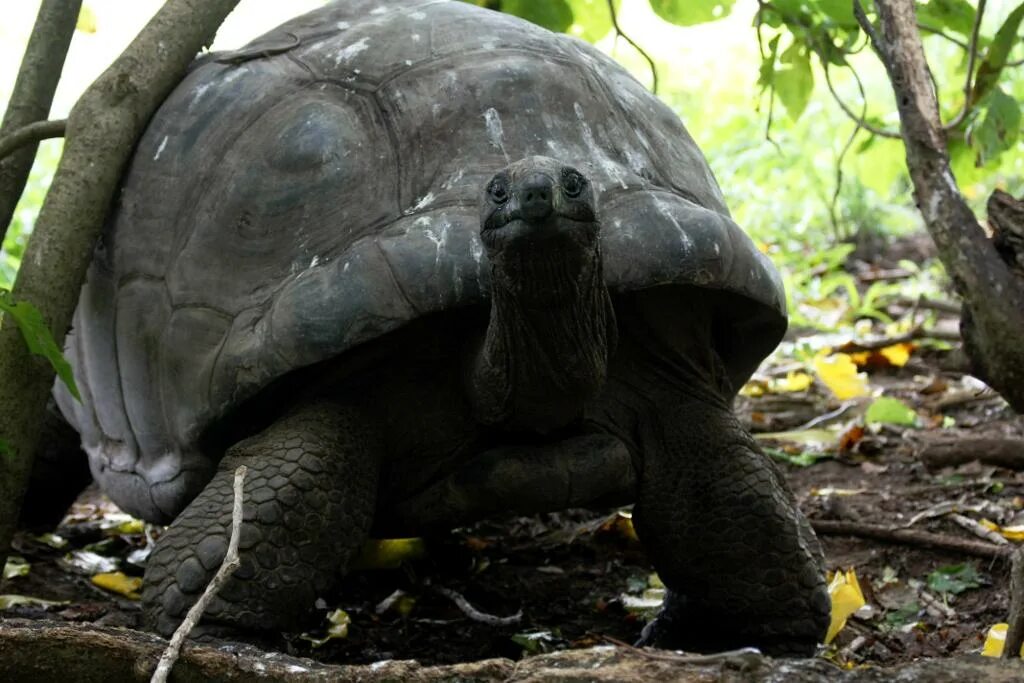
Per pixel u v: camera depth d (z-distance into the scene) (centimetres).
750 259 289
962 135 396
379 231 277
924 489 419
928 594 345
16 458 287
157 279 306
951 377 558
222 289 290
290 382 281
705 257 278
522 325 251
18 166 332
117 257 318
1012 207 258
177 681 192
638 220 278
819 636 290
